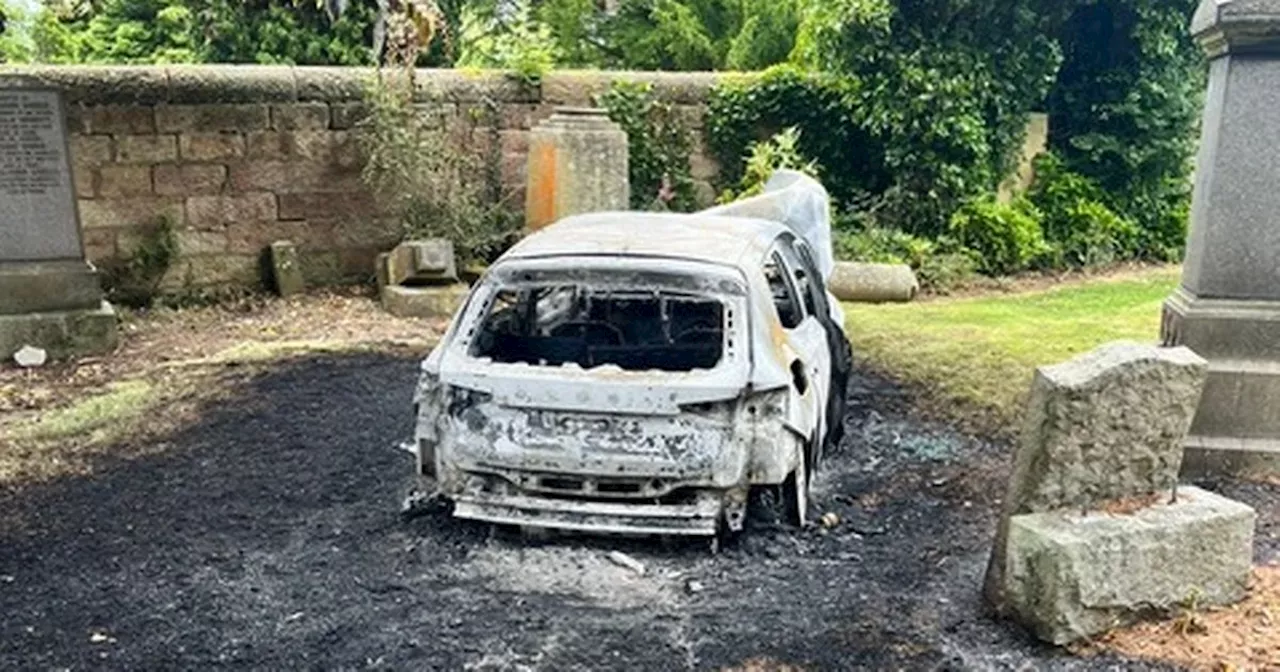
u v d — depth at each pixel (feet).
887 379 24.85
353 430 21.15
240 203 34.60
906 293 35.01
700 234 17.51
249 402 23.08
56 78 31.42
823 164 41.96
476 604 13.65
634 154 39.58
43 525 16.37
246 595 13.96
